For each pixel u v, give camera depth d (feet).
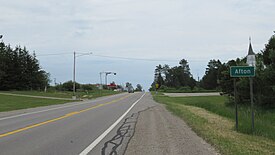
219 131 39.70
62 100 156.76
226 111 76.54
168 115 66.59
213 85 402.52
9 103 122.83
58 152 27.94
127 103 124.67
